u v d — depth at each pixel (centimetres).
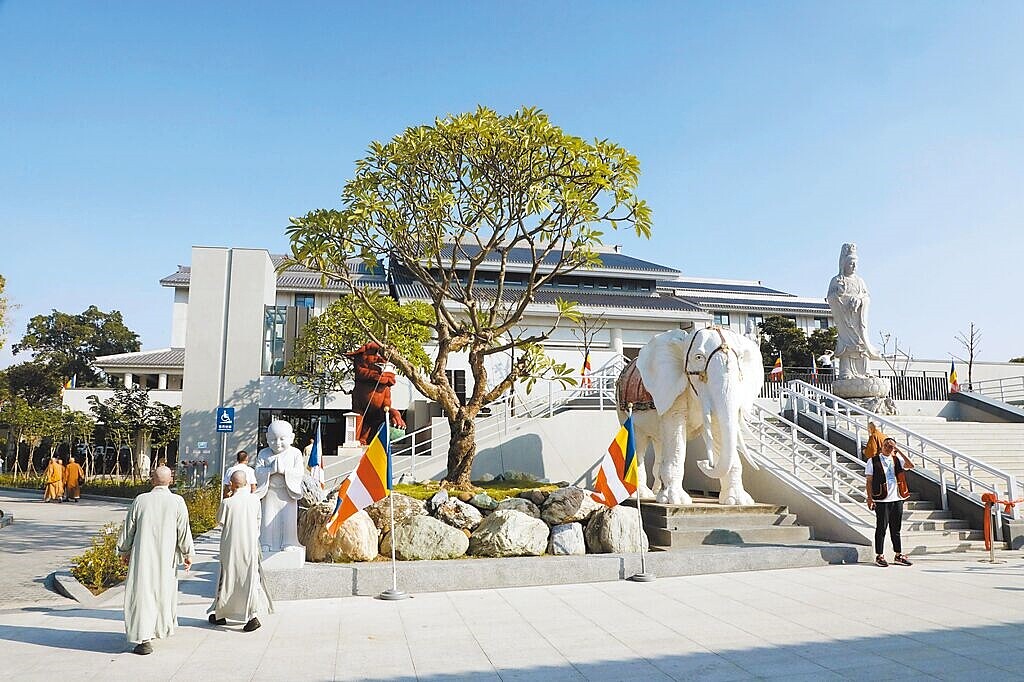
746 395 1245
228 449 2547
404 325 1548
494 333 1334
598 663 616
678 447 1264
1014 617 764
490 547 1036
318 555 1007
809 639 685
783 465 1480
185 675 590
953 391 2527
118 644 688
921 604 827
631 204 1294
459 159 1302
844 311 2072
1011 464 1636
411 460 1568
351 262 3866
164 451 3738
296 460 973
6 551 1279
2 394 3700
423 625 754
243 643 688
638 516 1094
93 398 3362
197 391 2584
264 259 2703
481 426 1697
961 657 625
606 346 3597
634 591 916
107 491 2673
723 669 598
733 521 1180
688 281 4866
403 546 1019
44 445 3769
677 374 1259
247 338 2638
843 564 1088
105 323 5259
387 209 1269
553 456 1680
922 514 1259
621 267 3981
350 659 633
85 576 952
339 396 2728
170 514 681
